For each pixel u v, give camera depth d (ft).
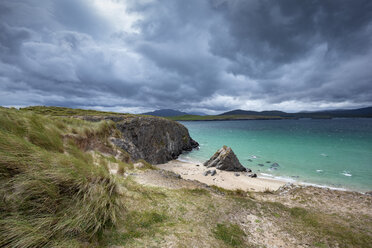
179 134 169.37
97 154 42.09
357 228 24.38
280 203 33.58
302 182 82.12
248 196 38.42
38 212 11.76
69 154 29.94
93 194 15.71
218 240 16.74
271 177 90.17
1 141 14.08
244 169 102.01
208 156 151.23
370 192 64.59
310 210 30.99
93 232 12.30
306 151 158.92
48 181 13.65
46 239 10.27
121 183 23.84
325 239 21.15
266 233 21.36
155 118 151.33
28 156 14.61
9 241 9.46
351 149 163.32
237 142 215.72
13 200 11.27
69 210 13.19
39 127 29.35
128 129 121.70
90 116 134.21
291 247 19.04
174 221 18.54
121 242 12.66
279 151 161.27
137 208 18.92
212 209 24.25
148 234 14.61
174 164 120.78
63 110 189.88
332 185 78.38
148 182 31.76
